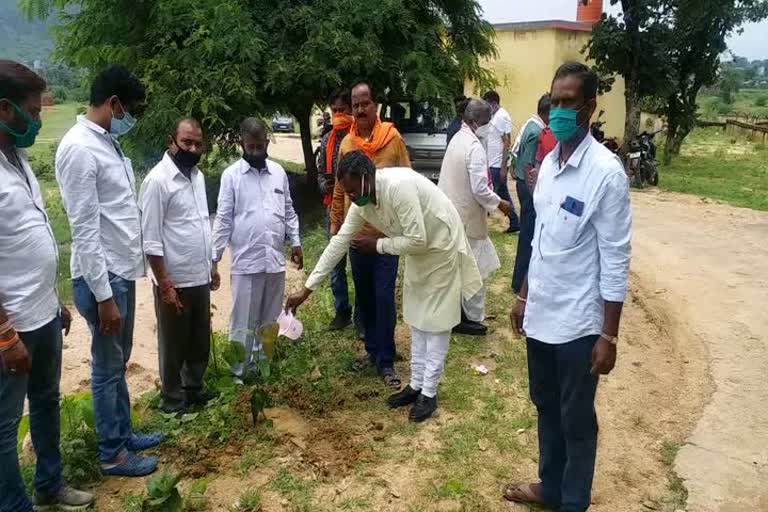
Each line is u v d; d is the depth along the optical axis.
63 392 5.00
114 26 10.22
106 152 3.37
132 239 3.54
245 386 4.65
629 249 2.67
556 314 2.84
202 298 4.16
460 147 5.16
